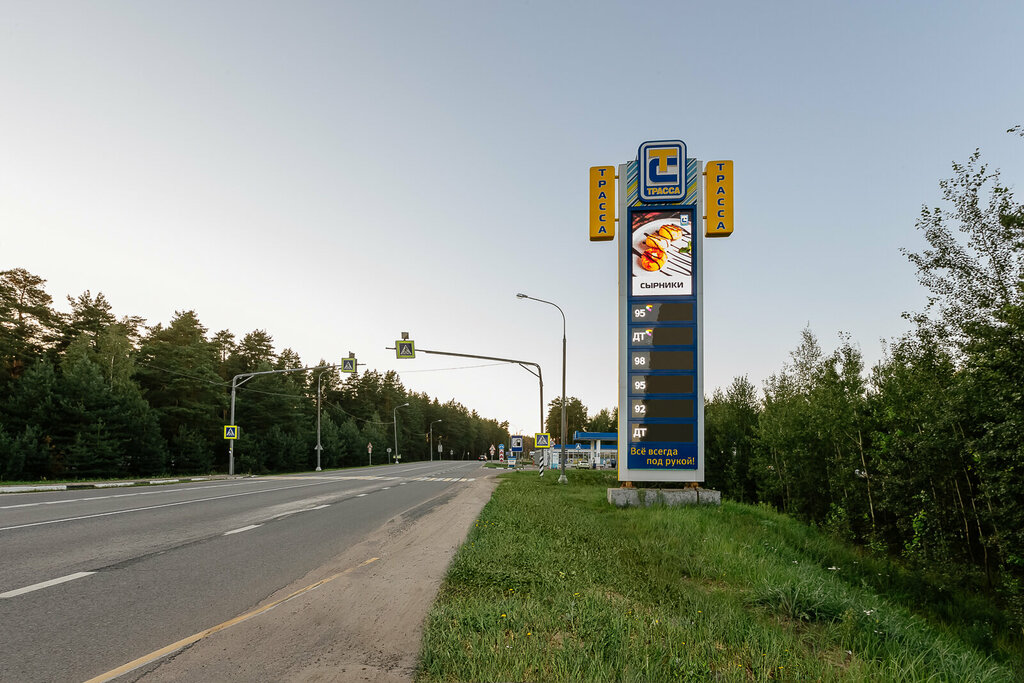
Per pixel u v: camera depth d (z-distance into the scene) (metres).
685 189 17.56
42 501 15.94
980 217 10.23
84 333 47.00
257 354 73.88
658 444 16.88
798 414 20.98
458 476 36.72
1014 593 9.78
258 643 4.70
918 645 5.55
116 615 5.39
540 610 5.32
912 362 13.07
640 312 17.33
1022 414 8.66
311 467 68.12
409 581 6.89
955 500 12.61
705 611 5.76
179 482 28.34
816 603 6.30
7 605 5.62
